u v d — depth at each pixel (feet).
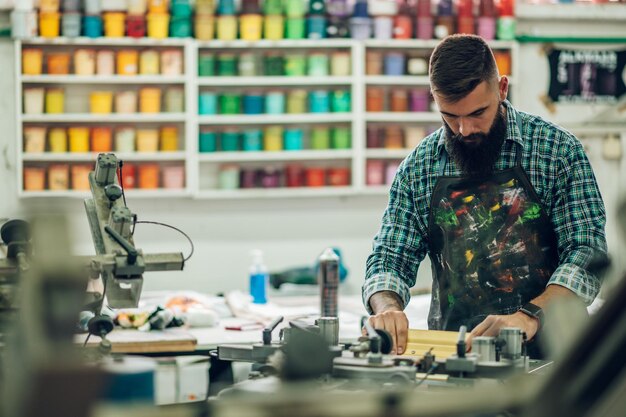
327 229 19.21
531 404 3.53
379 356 6.33
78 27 17.37
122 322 11.82
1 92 17.58
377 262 9.26
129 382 4.62
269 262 19.01
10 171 17.70
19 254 6.31
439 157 9.25
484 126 8.63
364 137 18.47
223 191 18.07
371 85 18.79
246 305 14.03
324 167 18.80
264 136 18.13
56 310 3.84
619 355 3.42
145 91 17.58
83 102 17.95
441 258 9.30
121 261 6.42
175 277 18.62
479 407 3.86
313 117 18.15
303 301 14.84
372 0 18.66
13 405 3.73
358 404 3.77
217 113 18.08
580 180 8.88
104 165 7.40
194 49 17.71
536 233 8.99
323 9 18.16
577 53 19.54
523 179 8.96
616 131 19.70
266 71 18.02
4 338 5.78
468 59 8.33
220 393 5.54
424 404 3.80
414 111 18.49
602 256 4.38
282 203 18.99
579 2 19.51
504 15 18.61
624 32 19.77
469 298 9.16
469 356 6.40
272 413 3.72
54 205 4.13
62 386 3.48
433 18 18.53
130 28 17.49
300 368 5.18
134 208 18.38
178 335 11.39
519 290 9.02
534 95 19.54
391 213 9.48
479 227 9.09
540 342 8.26
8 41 17.52
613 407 3.41
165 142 17.71
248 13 17.83
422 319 11.87
